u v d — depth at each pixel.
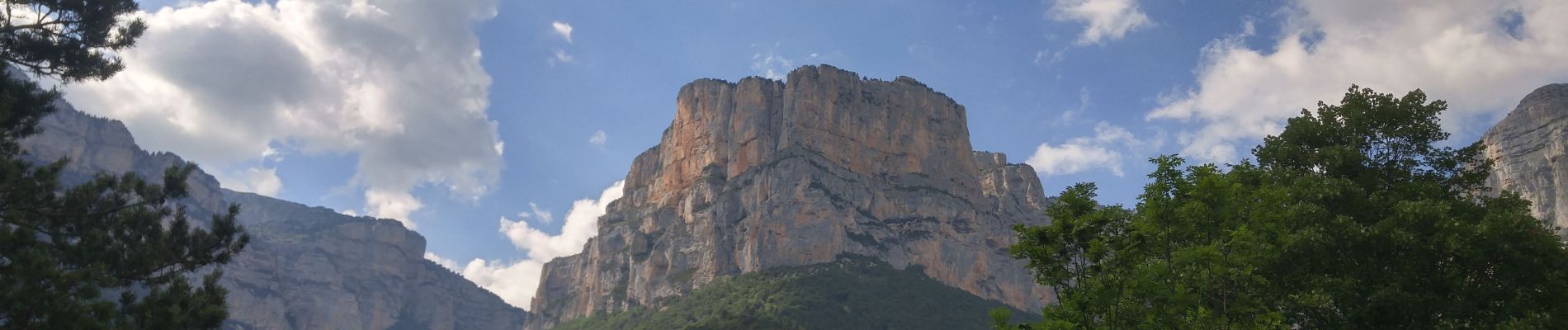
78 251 41.03
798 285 176.75
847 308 169.12
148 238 44.84
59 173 43.56
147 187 46.41
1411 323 39.59
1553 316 37.94
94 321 36.66
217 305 43.72
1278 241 39.00
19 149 43.88
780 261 192.75
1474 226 40.22
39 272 36.31
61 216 42.66
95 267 39.66
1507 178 171.75
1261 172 46.19
